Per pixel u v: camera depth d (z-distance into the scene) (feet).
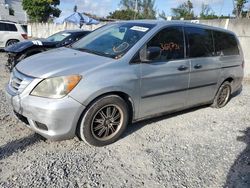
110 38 14.39
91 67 11.51
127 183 9.92
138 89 12.71
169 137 13.91
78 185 9.55
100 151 11.91
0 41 46.19
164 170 10.93
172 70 14.01
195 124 16.02
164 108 14.48
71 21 74.33
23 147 11.63
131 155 11.80
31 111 10.73
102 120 12.05
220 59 17.51
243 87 27.20
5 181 9.39
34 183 9.42
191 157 12.12
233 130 15.65
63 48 15.19
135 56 12.62
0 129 13.08
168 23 14.56
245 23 30.42
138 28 14.10
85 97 10.99
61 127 10.88
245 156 12.65
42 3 133.08
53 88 10.68
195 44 15.66
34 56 13.62
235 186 10.34
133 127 14.58
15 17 149.07
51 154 11.29
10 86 12.04
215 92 18.08
